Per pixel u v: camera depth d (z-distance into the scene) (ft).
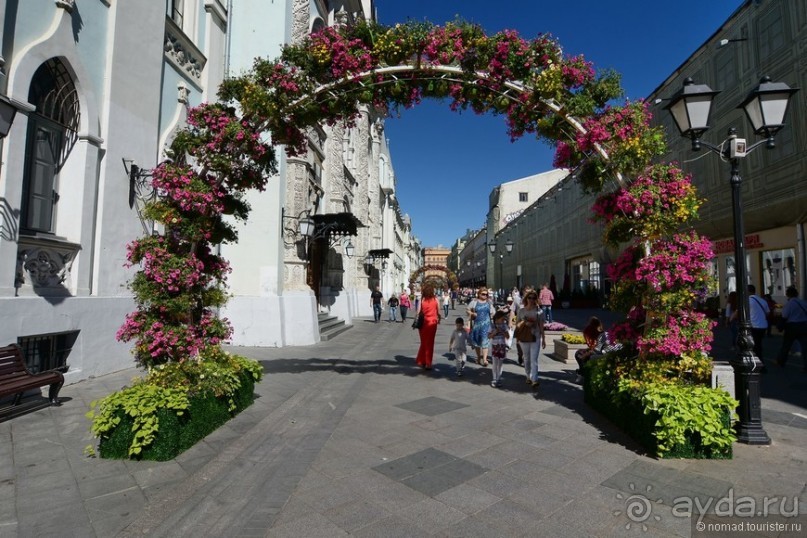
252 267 39.96
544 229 139.13
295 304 41.52
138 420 13.91
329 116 20.98
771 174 45.96
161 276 17.07
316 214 53.67
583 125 18.62
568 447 15.28
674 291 16.26
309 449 15.11
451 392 23.59
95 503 11.27
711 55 56.03
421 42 19.54
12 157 19.85
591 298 102.37
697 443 14.24
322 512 10.91
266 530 10.09
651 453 14.49
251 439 16.06
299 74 19.86
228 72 39.78
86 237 24.44
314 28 52.29
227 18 41.04
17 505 11.12
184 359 16.94
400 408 20.38
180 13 35.17
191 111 19.48
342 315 66.80
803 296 43.50
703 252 16.01
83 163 24.23
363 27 20.08
